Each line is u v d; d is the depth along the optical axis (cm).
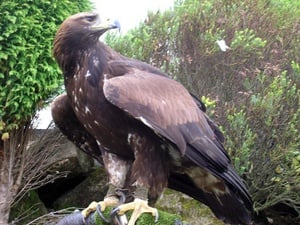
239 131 323
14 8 314
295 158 329
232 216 235
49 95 329
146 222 203
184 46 363
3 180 327
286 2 397
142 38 366
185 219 338
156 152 219
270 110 326
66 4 327
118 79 215
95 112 217
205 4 374
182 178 237
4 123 316
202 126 222
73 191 369
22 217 347
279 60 359
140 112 212
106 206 211
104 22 216
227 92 351
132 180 217
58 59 219
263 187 336
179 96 223
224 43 350
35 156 337
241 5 377
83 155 363
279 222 370
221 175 221
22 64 313
